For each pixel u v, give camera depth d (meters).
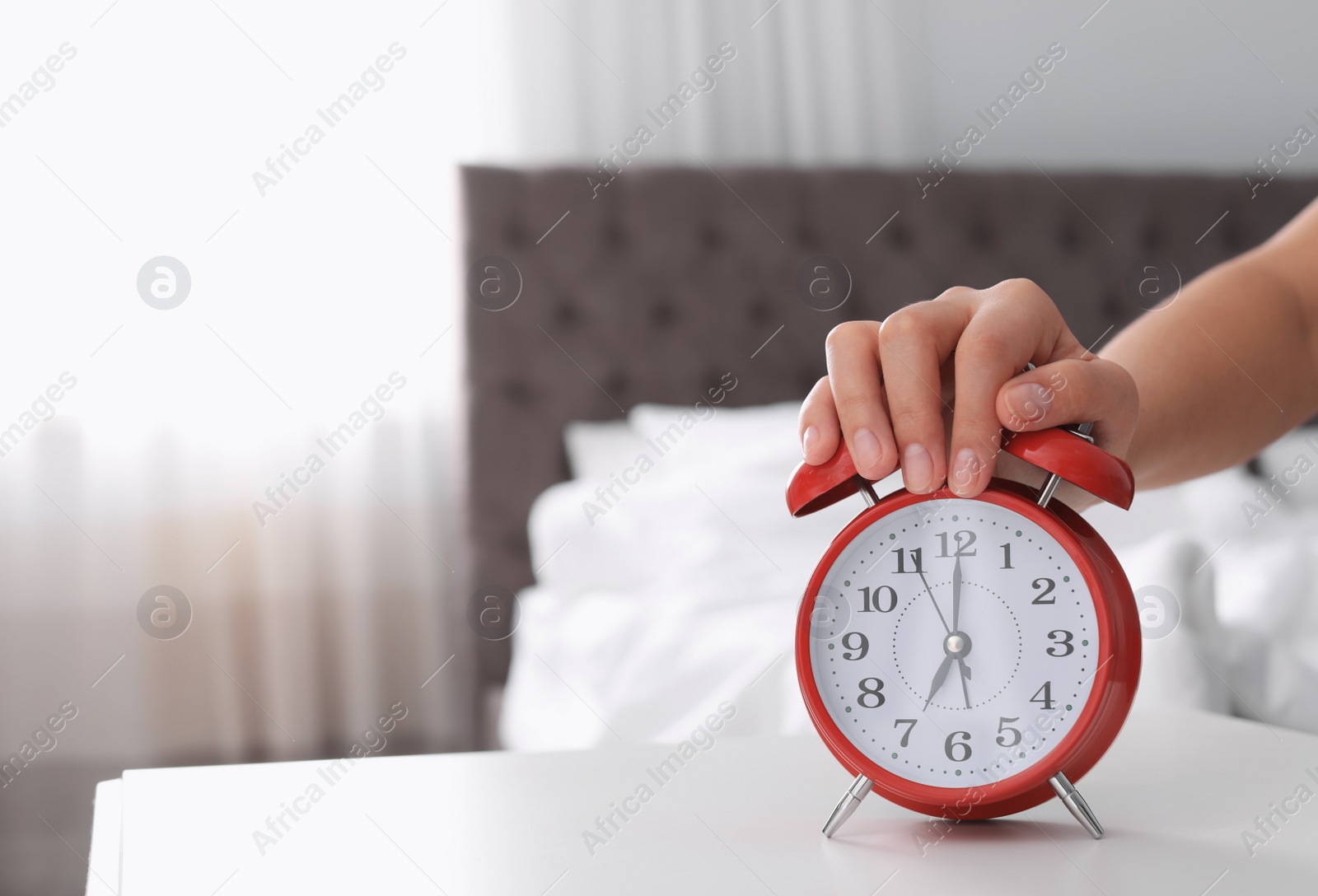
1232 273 0.78
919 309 0.50
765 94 2.47
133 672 2.18
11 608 2.14
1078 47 2.50
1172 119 2.53
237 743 2.22
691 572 1.62
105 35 2.18
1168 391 0.67
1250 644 1.10
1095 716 0.46
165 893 0.41
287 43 2.28
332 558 2.30
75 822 2.16
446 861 0.43
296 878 0.42
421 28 2.35
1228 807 0.49
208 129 2.23
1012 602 0.49
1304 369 0.75
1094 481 0.46
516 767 0.60
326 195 2.30
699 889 0.39
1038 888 0.38
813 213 2.45
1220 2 2.51
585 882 0.40
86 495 2.17
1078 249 2.50
